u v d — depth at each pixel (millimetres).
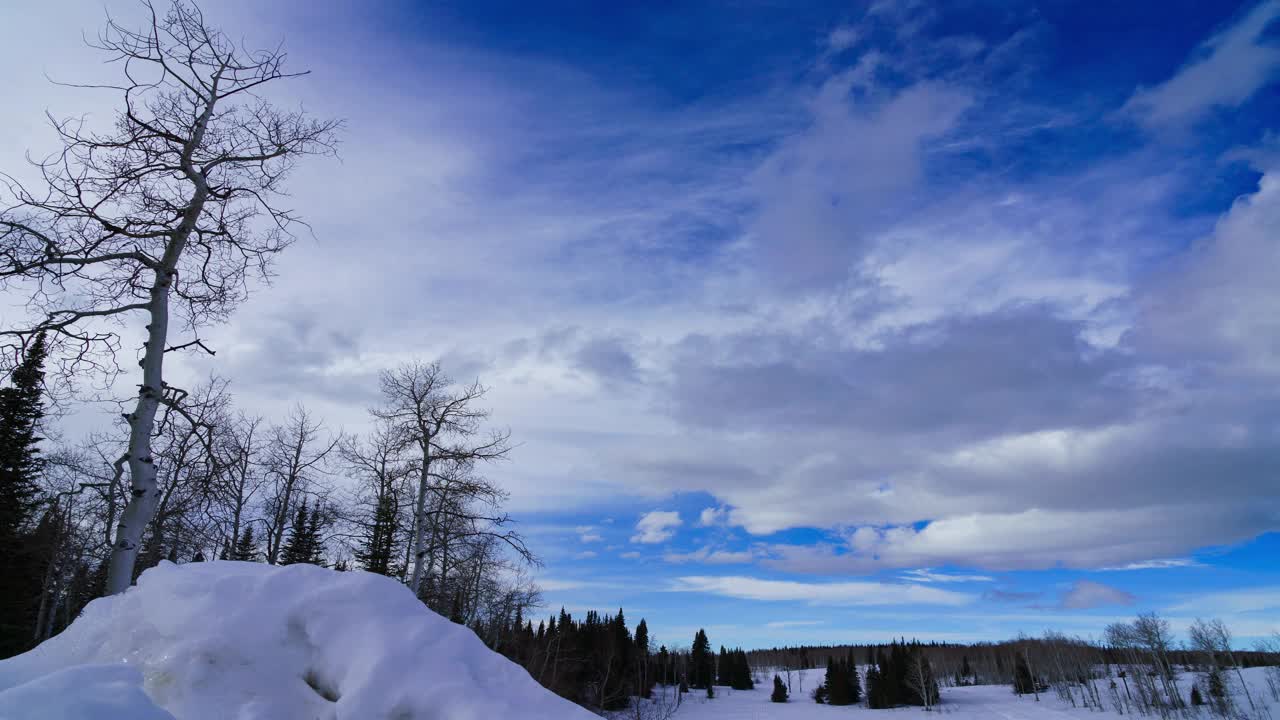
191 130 9617
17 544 21344
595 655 44875
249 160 10102
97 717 2781
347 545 21516
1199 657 94812
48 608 24422
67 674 3004
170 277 9188
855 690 101625
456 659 4051
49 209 8531
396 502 19062
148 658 3748
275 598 4172
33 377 8945
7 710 2666
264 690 3680
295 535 22656
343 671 3836
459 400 18750
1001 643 159500
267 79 10062
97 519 17578
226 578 4277
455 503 18312
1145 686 91938
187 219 9438
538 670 31188
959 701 100562
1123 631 95312
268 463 20266
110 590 7777
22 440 20938
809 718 77875
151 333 8852
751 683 122375
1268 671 92375
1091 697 93938
